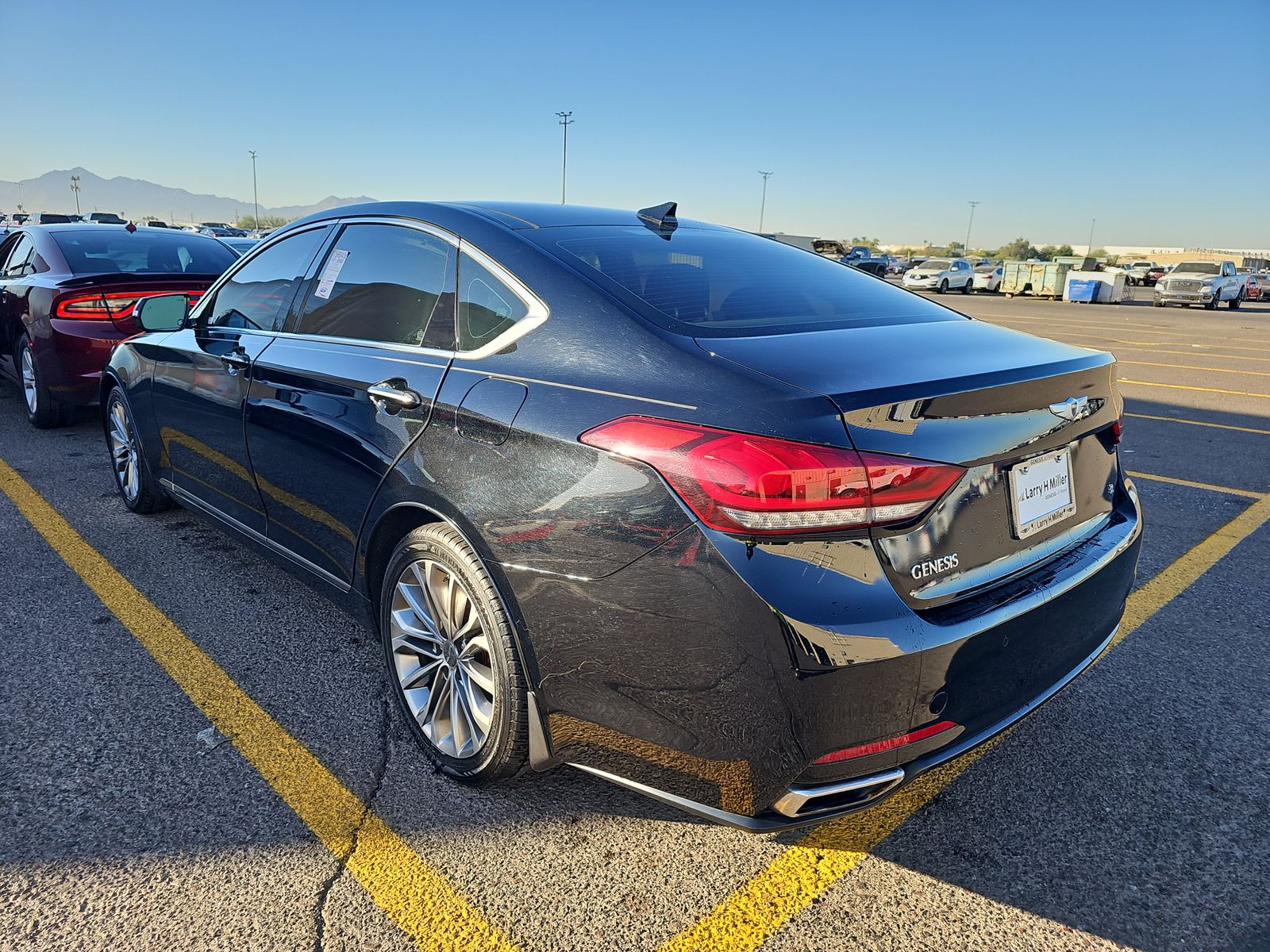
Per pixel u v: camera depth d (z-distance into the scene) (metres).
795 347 2.03
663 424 1.85
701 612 1.77
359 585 2.72
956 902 2.05
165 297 3.68
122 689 2.86
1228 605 3.73
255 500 3.22
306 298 3.05
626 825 2.29
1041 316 23.25
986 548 1.93
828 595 1.70
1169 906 2.05
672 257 2.57
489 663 2.31
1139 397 9.54
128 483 4.51
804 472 1.68
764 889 2.08
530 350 2.20
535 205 2.83
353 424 2.58
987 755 2.63
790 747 1.75
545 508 2.00
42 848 2.12
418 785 2.42
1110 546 2.31
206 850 2.14
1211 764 2.60
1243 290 31.77
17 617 3.35
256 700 2.82
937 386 1.82
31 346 5.91
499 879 2.08
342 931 1.91
